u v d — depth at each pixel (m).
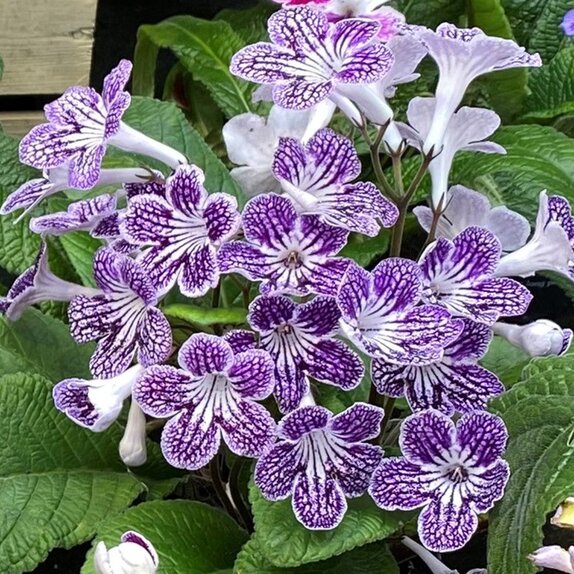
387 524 0.35
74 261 0.45
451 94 0.36
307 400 0.34
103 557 0.31
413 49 0.37
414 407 0.35
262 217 0.33
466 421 0.34
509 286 0.35
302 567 0.37
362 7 0.40
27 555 0.36
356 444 0.35
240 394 0.34
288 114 0.42
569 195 0.44
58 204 0.47
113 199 0.38
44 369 0.43
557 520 0.32
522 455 0.36
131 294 0.36
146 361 0.35
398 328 0.33
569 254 0.35
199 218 0.34
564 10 0.57
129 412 0.39
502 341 0.46
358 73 0.32
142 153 0.38
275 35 0.34
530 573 0.32
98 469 0.40
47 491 0.38
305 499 0.34
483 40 0.35
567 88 0.55
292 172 0.35
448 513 0.34
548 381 0.37
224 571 0.37
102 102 0.37
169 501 0.39
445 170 0.37
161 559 0.36
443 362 0.35
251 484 0.36
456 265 0.35
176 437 0.34
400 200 0.37
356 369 0.34
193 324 0.39
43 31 0.59
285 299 0.33
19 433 0.39
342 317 0.32
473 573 0.39
